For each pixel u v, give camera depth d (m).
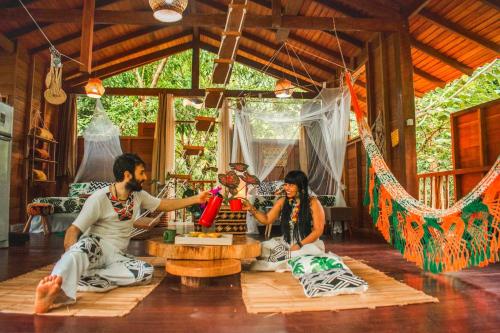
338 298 2.25
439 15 5.56
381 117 6.32
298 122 7.68
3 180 4.38
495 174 2.55
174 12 3.92
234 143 7.96
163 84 12.42
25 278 2.76
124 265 2.45
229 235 2.90
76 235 2.32
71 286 2.03
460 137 5.31
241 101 8.24
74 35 7.24
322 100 7.52
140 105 11.79
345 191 7.96
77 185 7.93
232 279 2.77
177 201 2.79
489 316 1.97
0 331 1.70
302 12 6.82
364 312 2.02
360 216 7.22
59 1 6.29
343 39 7.12
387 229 3.32
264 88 12.27
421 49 6.28
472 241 2.64
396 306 2.12
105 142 8.27
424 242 2.94
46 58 7.67
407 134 5.50
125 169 2.43
